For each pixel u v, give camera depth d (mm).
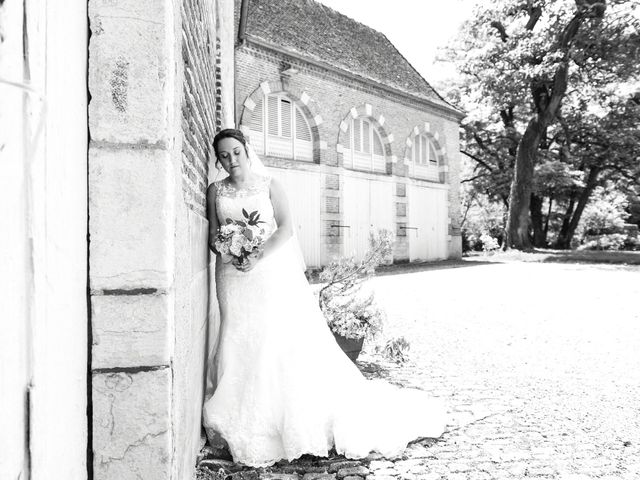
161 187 1565
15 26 1054
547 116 24062
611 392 4055
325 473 2643
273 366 2859
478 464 2734
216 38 5816
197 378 2580
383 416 3035
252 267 2955
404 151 20266
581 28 20969
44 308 1182
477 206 37031
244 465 2729
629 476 2598
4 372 1014
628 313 7898
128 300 1552
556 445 3002
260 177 3182
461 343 5895
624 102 25828
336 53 17922
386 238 4586
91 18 1532
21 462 1080
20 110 1074
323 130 16547
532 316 7688
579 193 32188
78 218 1446
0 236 999
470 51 24047
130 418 1550
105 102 1539
